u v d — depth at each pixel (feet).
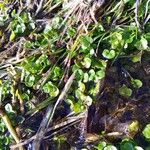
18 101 0.53
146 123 0.50
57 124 0.51
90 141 0.50
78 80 0.52
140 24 0.55
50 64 0.54
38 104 0.53
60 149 0.50
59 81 0.53
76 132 0.51
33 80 0.53
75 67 0.53
